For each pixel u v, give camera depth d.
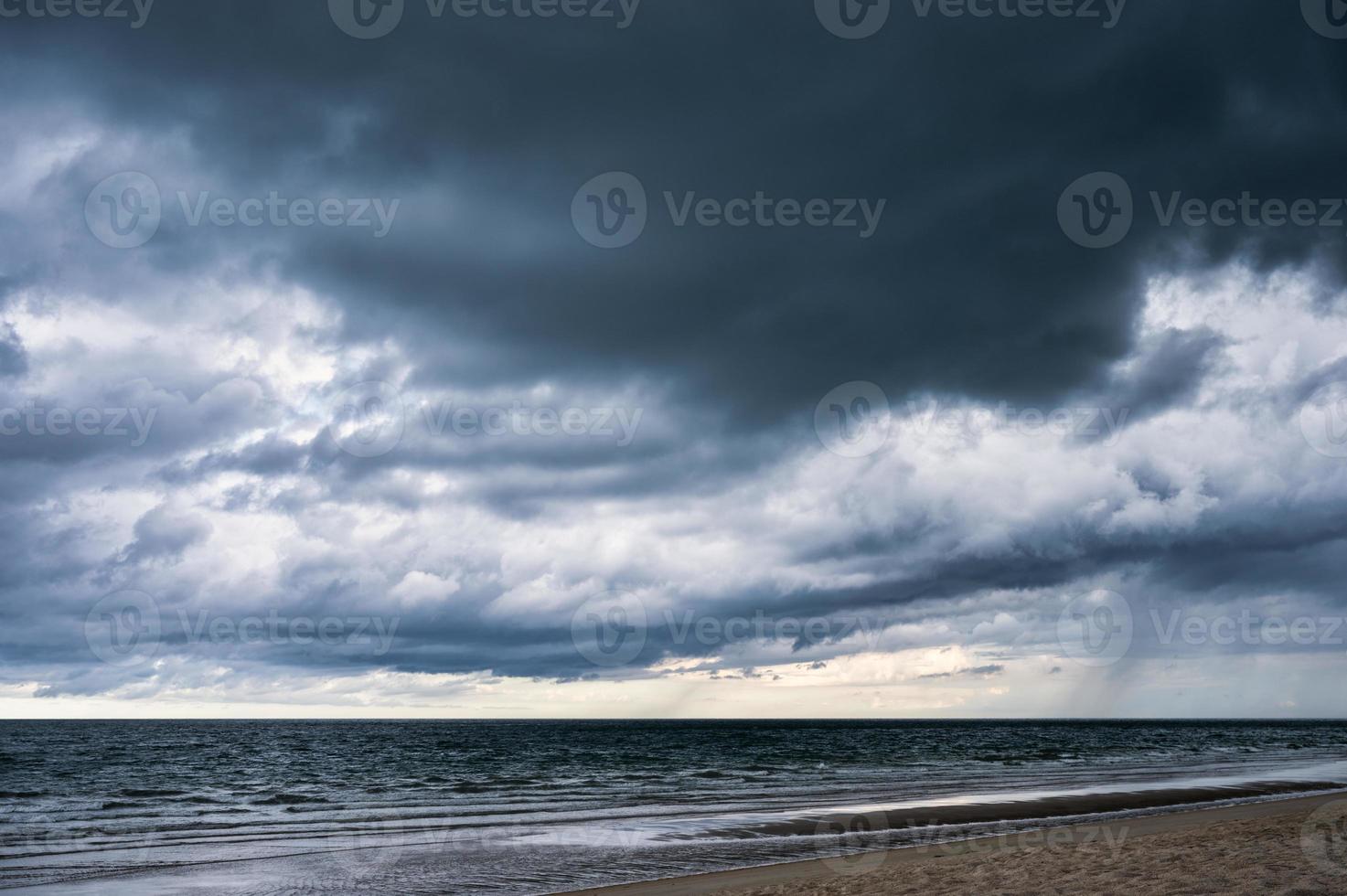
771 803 27.55
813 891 12.26
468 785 39.28
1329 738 109.12
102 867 17.33
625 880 14.78
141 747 85.94
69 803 33.62
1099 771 42.44
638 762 59.59
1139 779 35.62
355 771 51.94
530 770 50.97
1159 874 10.91
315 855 18.45
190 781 44.66
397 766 56.53
